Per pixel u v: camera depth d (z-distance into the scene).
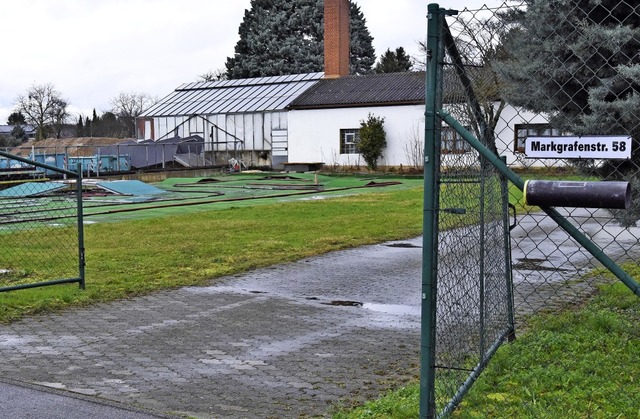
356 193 26.66
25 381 5.56
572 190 3.68
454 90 4.45
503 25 6.31
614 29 6.55
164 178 38.78
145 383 5.54
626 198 3.57
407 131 40.31
